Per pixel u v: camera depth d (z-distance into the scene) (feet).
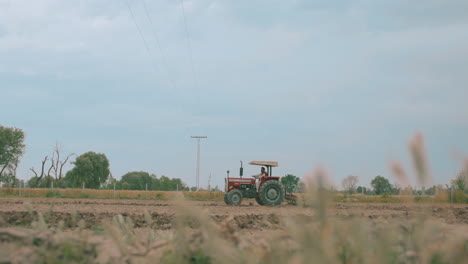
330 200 2.96
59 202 75.97
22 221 22.08
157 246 6.84
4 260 6.31
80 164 272.92
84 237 8.16
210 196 132.77
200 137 204.33
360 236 3.98
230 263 3.91
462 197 86.38
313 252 3.09
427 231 4.13
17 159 218.79
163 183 427.74
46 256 6.77
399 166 3.32
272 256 4.26
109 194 142.61
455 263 4.23
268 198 76.33
